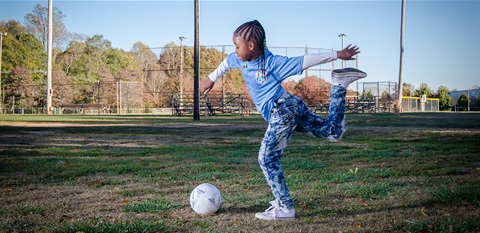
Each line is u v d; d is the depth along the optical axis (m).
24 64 53.81
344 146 8.59
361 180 4.75
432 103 57.44
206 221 3.20
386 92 41.78
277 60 3.15
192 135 11.73
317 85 40.50
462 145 8.38
